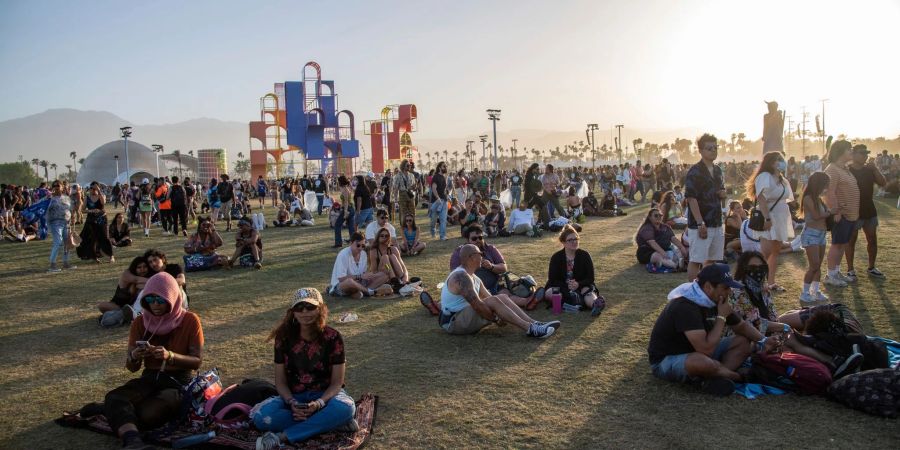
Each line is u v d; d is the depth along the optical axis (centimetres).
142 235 1953
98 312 870
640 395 487
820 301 744
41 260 1445
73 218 1744
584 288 774
